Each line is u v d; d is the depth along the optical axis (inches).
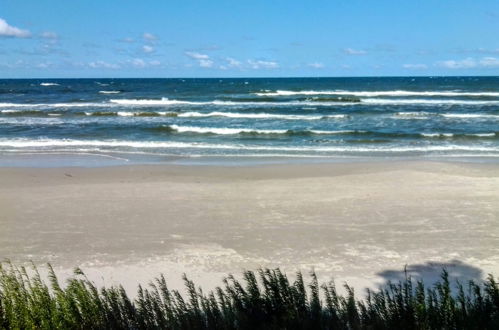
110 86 3656.5
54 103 1796.3
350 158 711.7
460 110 1408.7
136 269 277.0
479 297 168.7
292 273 265.7
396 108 1483.8
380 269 268.8
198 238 327.9
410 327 159.5
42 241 327.6
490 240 311.4
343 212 383.6
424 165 607.5
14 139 919.7
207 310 171.3
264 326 162.2
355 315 166.6
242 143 873.5
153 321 169.0
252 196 445.1
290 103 1692.9
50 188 496.7
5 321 167.5
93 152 777.6
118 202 429.1
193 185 505.4
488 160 674.2
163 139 925.2
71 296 172.7
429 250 296.5
